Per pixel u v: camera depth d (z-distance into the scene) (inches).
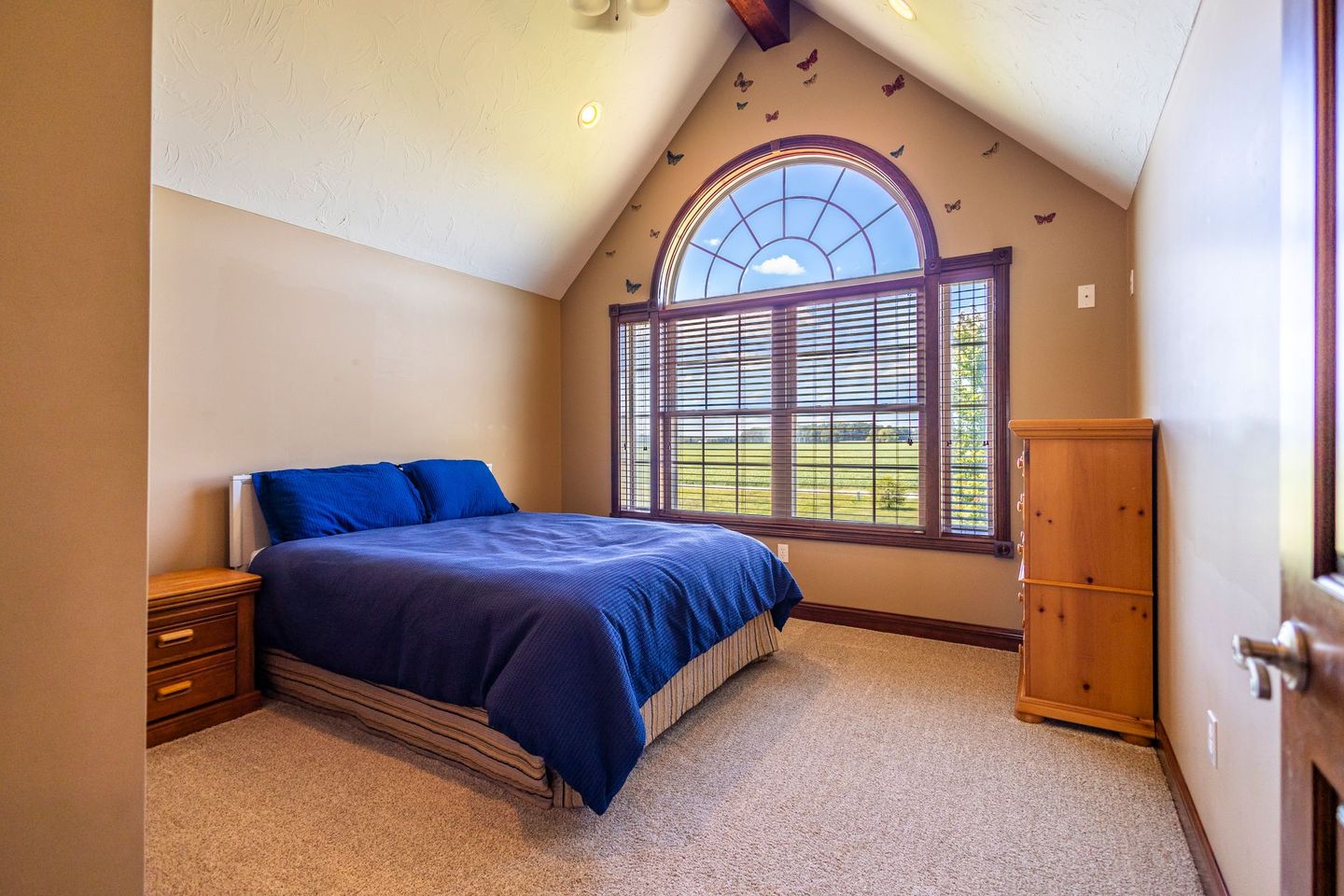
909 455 130.8
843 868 57.9
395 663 78.3
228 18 88.0
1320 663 21.6
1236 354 49.9
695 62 144.4
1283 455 25.3
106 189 31.9
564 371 181.6
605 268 172.9
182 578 94.3
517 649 67.3
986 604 122.6
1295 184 24.1
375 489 120.7
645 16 121.1
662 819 65.6
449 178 130.2
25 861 29.5
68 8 30.8
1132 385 105.5
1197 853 58.0
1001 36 83.9
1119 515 83.2
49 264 30.0
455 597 75.1
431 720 78.0
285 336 118.4
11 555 29.1
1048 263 116.3
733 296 154.3
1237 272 49.7
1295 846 23.4
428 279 146.1
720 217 158.2
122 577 32.7
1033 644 88.7
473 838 62.2
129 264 32.8
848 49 136.3
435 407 147.6
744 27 146.2
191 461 104.7
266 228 115.3
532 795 68.3
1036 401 117.1
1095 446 84.6
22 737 29.5
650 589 77.9
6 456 28.8
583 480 178.1
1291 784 24.0
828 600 139.6
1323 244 22.0
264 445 115.0
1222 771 52.9
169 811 66.8
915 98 129.0
